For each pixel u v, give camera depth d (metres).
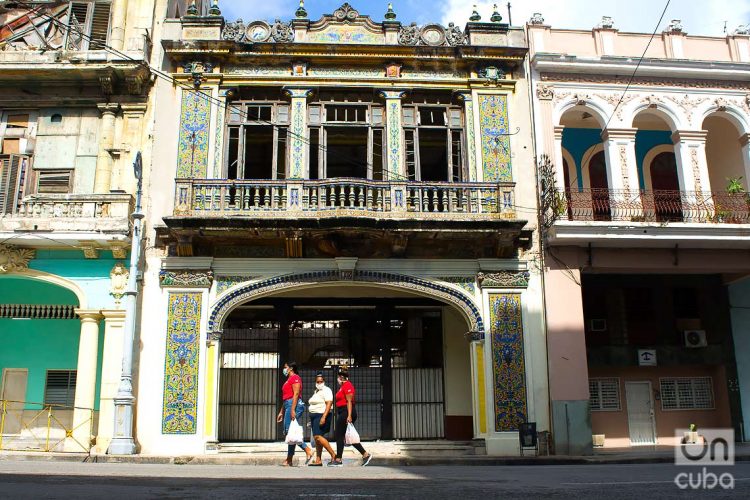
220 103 15.62
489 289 14.97
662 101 16.36
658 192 15.99
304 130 15.56
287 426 11.85
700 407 17.06
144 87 15.62
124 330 13.74
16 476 8.00
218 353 14.45
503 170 15.61
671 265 15.34
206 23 15.90
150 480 7.79
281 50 15.74
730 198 15.70
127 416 13.11
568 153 17.58
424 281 14.95
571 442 14.20
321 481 7.90
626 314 16.98
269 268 14.77
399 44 15.87
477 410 14.51
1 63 14.96
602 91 16.28
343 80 15.82
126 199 14.48
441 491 6.88
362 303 16.12
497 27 16.39
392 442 15.19
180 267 14.62
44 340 15.77
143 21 16.09
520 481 8.10
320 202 14.34
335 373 15.86
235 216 13.95
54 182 15.34
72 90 15.63
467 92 16.05
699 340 16.89
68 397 15.50
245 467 10.71
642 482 7.94
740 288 17.47
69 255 14.70
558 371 14.58
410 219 14.09
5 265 14.44
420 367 16.11
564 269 15.08
